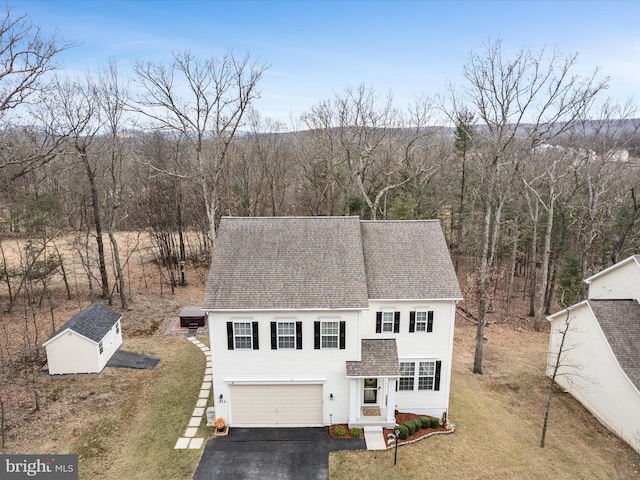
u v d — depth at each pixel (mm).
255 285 20125
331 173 47312
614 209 39531
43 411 20188
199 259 46938
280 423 20641
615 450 19625
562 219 37750
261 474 17234
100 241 35031
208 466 17609
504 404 23250
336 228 22703
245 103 32531
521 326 35594
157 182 43094
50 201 34812
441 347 20953
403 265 21859
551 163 37906
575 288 36219
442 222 50844
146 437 19188
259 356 19875
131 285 41125
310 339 19797
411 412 21516
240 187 52469
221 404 20219
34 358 25391
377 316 20734
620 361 20406
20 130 31031
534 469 17922
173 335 30375
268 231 22422
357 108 41344
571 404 23516
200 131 31812
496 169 26719
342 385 20281
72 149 33531
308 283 20266
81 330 23969
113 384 23219
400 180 45906
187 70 55750
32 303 32031
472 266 46438
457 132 42562
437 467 17812
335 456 18391
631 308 22859
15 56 19625
